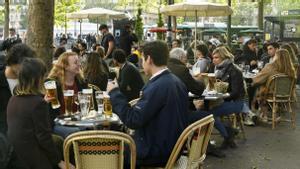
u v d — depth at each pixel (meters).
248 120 9.91
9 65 4.56
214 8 12.12
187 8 12.13
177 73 6.72
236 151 7.62
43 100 3.88
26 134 3.82
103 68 8.08
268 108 10.53
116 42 14.79
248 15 45.00
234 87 7.69
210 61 9.82
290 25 19.23
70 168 3.81
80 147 3.64
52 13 7.68
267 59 12.08
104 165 3.67
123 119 3.98
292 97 9.87
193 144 3.99
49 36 7.63
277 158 7.22
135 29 20.22
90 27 35.97
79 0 33.25
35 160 3.84
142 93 4.04
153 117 3.97
